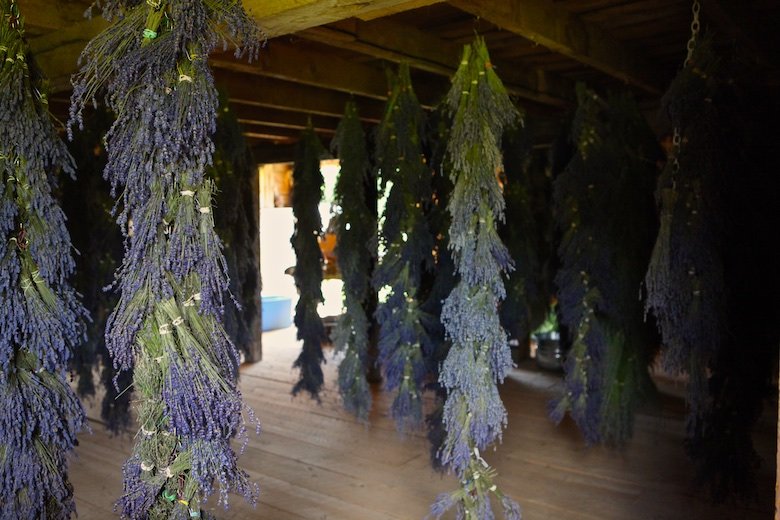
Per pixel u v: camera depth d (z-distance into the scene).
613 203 3.01
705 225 2.08
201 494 1.32
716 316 2.11
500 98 1.92
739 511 2.63
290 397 4.46
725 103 2.15
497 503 2.76
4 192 1.46
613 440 3.27
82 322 1.65
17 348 1.52
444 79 3.93
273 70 3.00
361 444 3.52
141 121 1.21
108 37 1.27
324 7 1.69
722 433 2.39
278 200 7.65
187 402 1.21
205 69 1.26
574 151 3.51
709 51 2.15
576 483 2.96
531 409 4.11
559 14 2.58
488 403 1.87
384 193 2.87
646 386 3.19
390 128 2.79
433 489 2.92
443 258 2.80
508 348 1.91
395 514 2.68
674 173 2.15
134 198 1.25
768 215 2.34
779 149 2.43
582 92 3.11
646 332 3.14
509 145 3.30
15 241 1.49
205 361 1.25
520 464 3.20
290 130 5.19
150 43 1.22
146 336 1.26
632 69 3.26
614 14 2.75
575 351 3.15
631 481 2.96
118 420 3.23
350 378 3.39
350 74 3.43
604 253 3.01
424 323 2.80
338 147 3.42
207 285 1.27
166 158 1.21
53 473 1.54
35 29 2.51
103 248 3.21
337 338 3.42
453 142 1.92
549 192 4.53
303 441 3.58
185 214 1.25
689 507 2.68
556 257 4.03
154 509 1.30
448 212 2.80
